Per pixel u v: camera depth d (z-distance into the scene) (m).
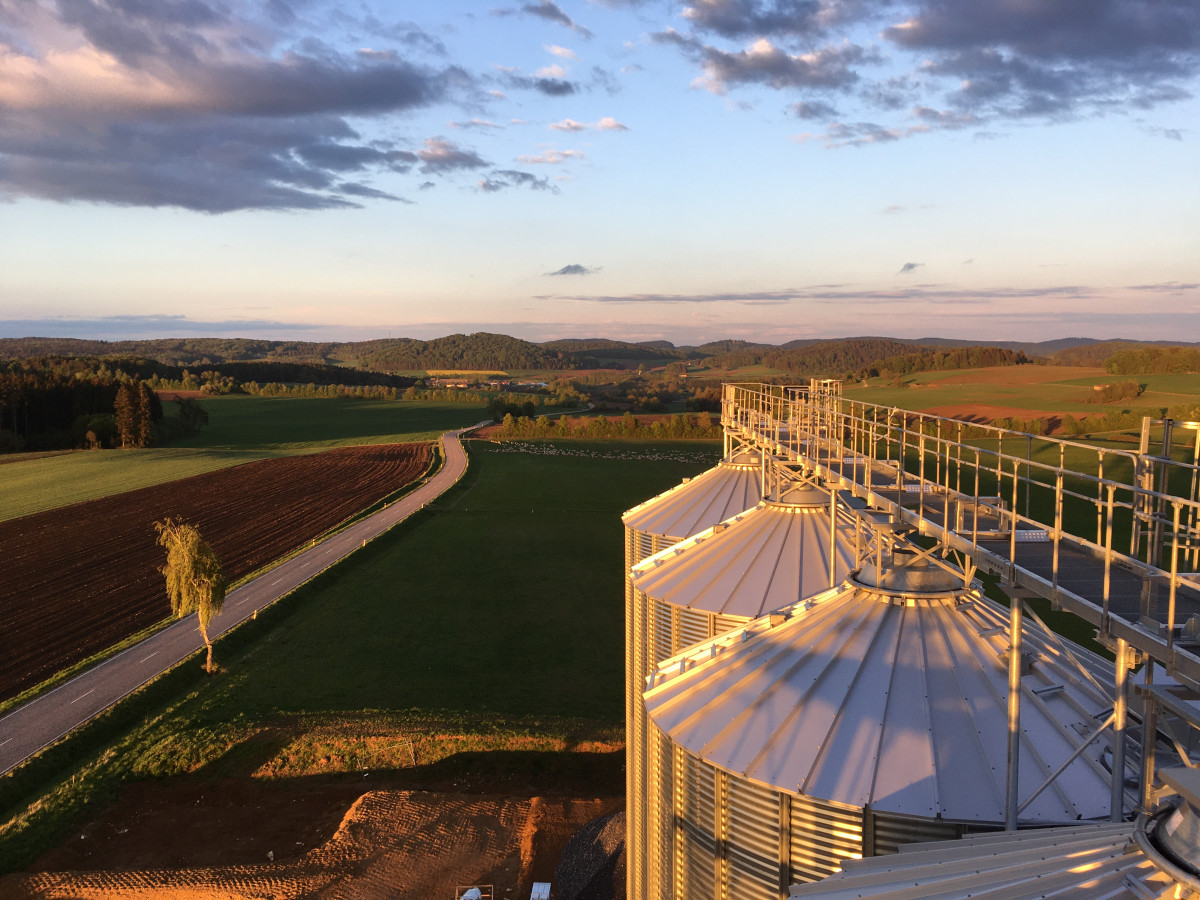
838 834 10.66
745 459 28.02
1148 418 8.71
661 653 19.27
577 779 29.14
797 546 19.14
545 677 39.38
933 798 10.15
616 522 79.19
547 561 63.53
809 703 11.96
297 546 69.19
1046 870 7.69
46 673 40.41
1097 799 9.85
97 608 51.34
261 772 29.83
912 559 13.38
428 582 57.25
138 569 60.78
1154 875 6.99
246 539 72.06
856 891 8.71
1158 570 8.02
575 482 102.94
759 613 17.45
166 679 38.06
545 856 23.45
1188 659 6.96
